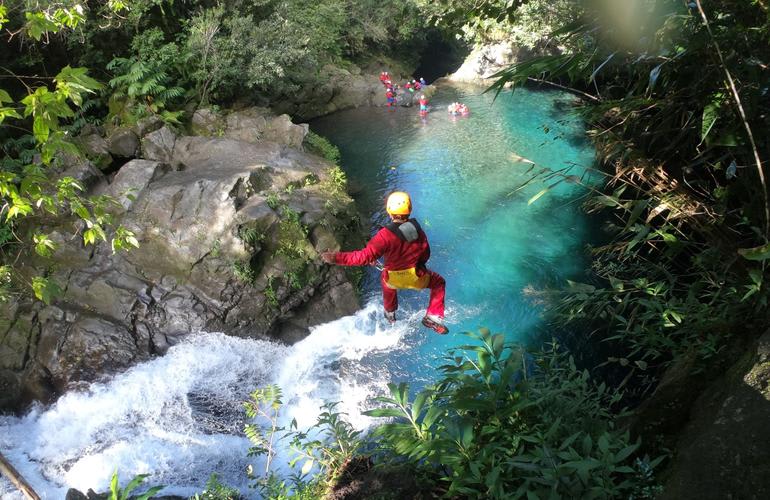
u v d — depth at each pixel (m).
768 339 4.00
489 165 18.23
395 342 10.70
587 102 5.89
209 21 17.47
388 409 4.63
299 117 24.14
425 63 36.53
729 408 3.68
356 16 28.34
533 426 4.30
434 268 12.71
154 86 15.98
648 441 4.56
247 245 10.92
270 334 10.84
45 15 5.01
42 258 10.99
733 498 3.26
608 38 4.24
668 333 6.51
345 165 19.06
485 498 3.80
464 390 4.35
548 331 10.17
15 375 9.86
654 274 7.66
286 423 9.05
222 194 11.27
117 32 16.30
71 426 9.20
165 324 10.52
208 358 10.17
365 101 26.55
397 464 4.85
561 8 7.34
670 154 5.12
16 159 13.20
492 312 11.09
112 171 14.55
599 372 8.93
